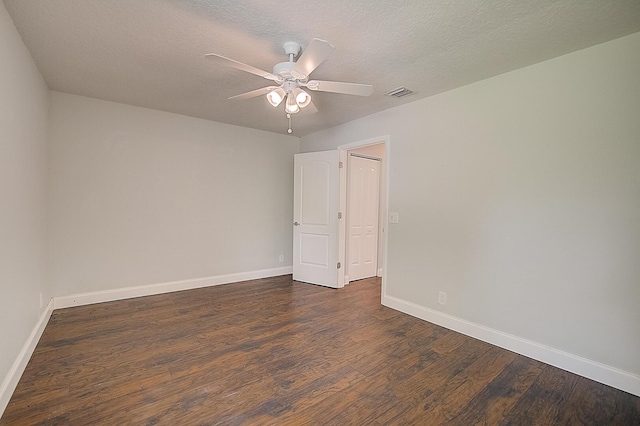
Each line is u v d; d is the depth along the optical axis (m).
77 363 2.22
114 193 3.60
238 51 2.29
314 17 1.86
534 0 1.67
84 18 1.90
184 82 2.91
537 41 2.09
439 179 3.08
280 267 5.12
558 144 2.29
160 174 3.91
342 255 4.43
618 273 2.03
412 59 2.37
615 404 1.87
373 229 5.10
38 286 2.68
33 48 2.29
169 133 3.96
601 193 2.10
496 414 1.77
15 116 2.02
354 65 2.48
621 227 2.02
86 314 3.18
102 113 3.49
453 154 2.96
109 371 2.13
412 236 3.35
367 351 2.50
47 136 3.10
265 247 4.93
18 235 2.09
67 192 3.31
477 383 2.07
